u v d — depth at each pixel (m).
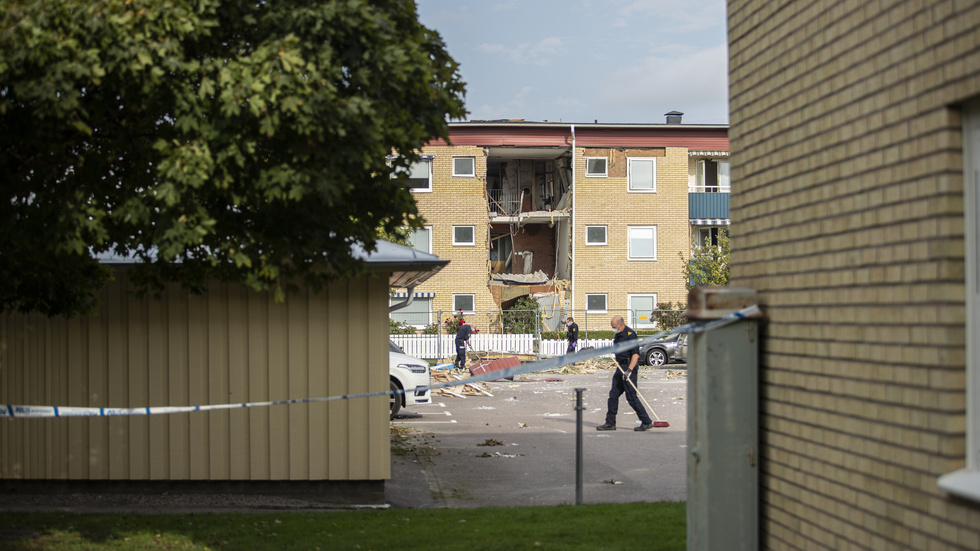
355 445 9.04
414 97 6.06
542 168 42.44
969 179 3.47
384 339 9.08
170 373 9.12
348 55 5.57
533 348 35.94
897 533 3.81
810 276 4.49
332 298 9.08
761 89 5.00
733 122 5.34
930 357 3.60
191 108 5.49
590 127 38.62
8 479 9.21
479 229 38.34
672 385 23.02
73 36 5.13
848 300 4.16
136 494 9.12
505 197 42.25
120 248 6.43
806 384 4.53
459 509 8.44
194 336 9.12
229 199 5.81
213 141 5.48
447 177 38.34
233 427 9.09
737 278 5.28
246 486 9.10
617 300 38.84
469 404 19.36
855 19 4.09
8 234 5.65
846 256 4.17
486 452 12.30
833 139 4.28
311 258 6.03
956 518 3.45
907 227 3.74
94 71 5.13
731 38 5.37
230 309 9.10
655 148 39.09
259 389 9.07
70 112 5.30
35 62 5.15
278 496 9.07
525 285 39.69
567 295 38.97
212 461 9.08
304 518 8.04
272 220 5.94
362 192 6.15
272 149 5.70
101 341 9.18
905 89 3.74
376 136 5.41
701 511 4.86
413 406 18.98
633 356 14.59
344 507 8.89
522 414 17.39
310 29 5.46
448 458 11.86
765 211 4.96
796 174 4.63
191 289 7.09
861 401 4.07
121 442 9.14
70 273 7.07
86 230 5.70
